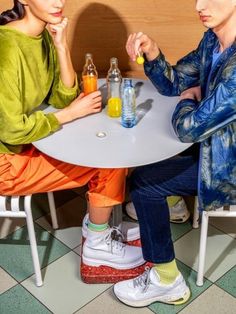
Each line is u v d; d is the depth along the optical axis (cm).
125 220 252
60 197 269
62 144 179
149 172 185
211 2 163
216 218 251
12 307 208
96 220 207
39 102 199
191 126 167
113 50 262
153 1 248
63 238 242
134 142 179
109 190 196
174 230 245
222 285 214
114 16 253
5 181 191
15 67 177
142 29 256
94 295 212
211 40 184
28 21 181
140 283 205
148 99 207
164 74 204
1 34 179
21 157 190
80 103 191
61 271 224
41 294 213
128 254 217
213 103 162
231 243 236
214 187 178
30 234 202
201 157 175
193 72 209
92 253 215
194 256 229
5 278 221
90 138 181
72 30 258
